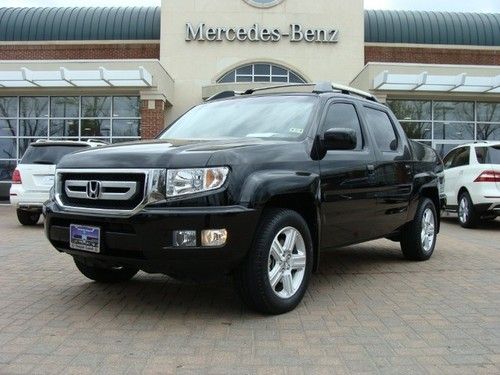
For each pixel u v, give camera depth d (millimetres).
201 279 4375
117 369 3520
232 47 22234
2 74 18531
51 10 26484
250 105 5793
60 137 21219
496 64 24781
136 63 19250
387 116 6836
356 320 4574
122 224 4219
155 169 4211
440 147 20844
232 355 3764
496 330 4336
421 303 5129
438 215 7688
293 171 4730
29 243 8977
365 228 5887
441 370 3525
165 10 22312
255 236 4438
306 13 22266
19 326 4367
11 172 21328
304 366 3582
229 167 4281
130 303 5059
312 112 5320
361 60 22344
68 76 18375
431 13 26453
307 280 4953
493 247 8734
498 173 11422
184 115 6273
